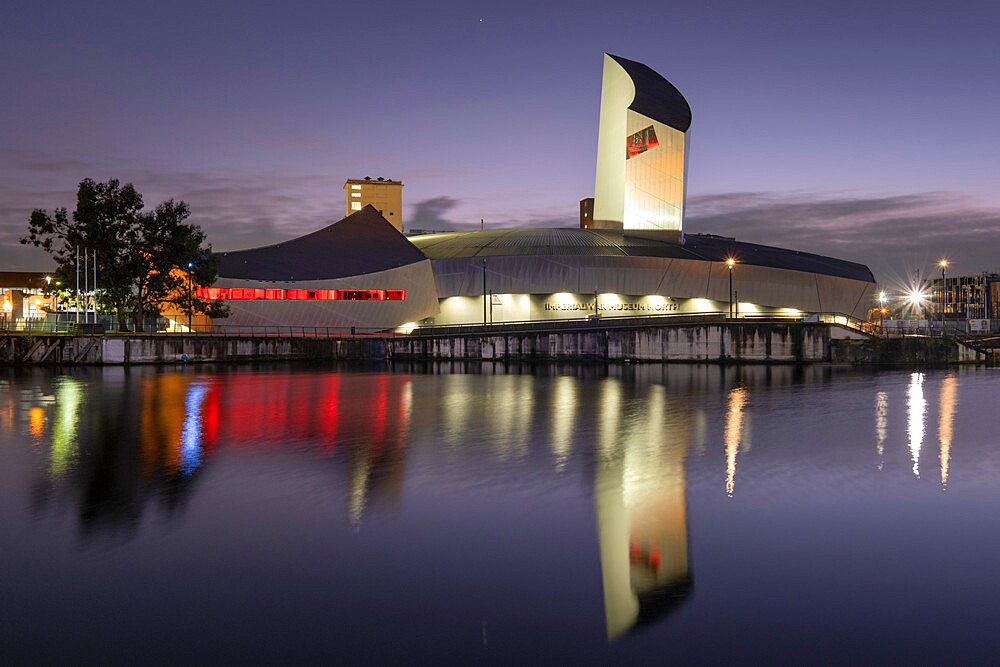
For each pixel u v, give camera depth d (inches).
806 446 824.3
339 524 491.5
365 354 3006.9
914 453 777.6
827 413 1168.2
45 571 396.8
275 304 3248.0
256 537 460.4
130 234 2736.2
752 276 3956.7
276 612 342.3
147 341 2615.7
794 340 2893.7
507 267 3688.5
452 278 3627.0
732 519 504.1
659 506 541.6
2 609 345.1
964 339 2997.0
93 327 2640.3
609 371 2415.1
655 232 4404.5
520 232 4227.4
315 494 579.2
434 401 1347.2
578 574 393.4
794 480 635.5
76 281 2694.4
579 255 3754.9
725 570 398.3
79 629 323.9
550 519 504.4
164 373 2156.7
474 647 307.3
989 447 820.0
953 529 479.2
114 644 309.7
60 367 2423.7
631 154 4431.6
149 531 474.0
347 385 1728.6
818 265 4229.8
